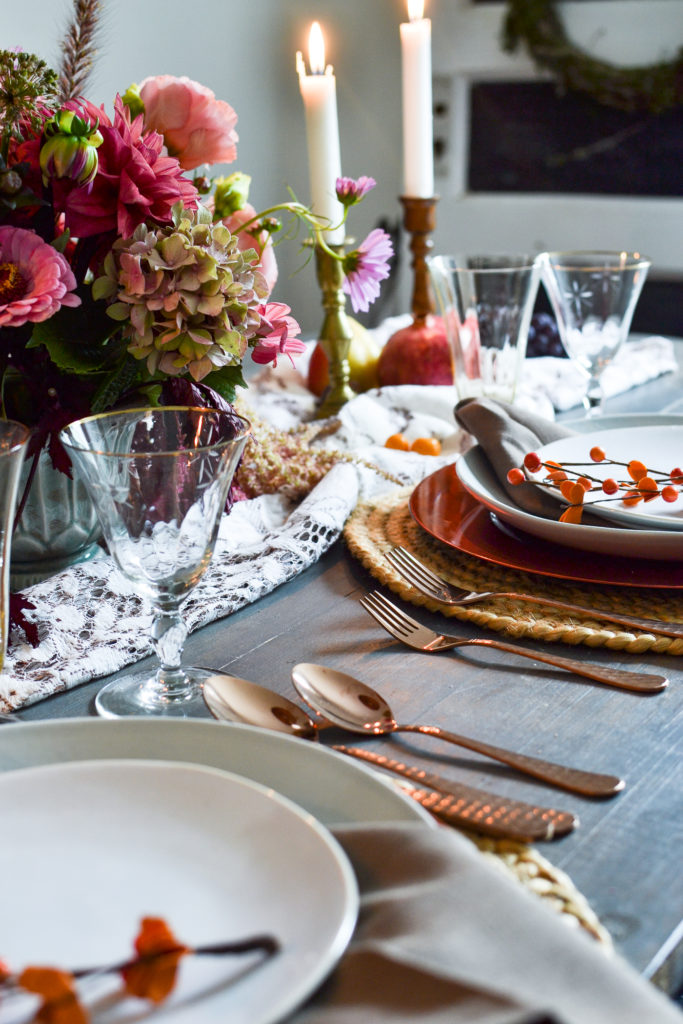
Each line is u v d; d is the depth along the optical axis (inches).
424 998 11.1
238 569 28.4
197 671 23.1
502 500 30.3
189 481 20.1
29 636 23.8
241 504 33.9
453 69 124.6
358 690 21.3
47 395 26.8
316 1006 11.5
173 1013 11.2
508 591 26.7
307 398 50.3
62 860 13.6
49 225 27.1
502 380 41.9
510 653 24.1
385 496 34.4
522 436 32.2
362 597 27.7
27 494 26.8
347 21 118.6
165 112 29.1
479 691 22.1
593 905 15.4
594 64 114.2
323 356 50.4
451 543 28.4
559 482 28.9
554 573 26.0
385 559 28.7
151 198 25.7
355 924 12.6
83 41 29.3
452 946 11.9
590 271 41.0
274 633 25.5
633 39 112.7
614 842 16.8
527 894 12.8
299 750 16.8
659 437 33.5
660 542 25.4
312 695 20.9
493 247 129.1
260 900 12.8
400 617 25.6
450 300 41.2
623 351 59.4
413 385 49.4
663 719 20.8
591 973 11.4
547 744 19.9
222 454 20.4
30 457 27.1
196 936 12.4
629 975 11.4
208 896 13.0
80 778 14.6
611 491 27.9
